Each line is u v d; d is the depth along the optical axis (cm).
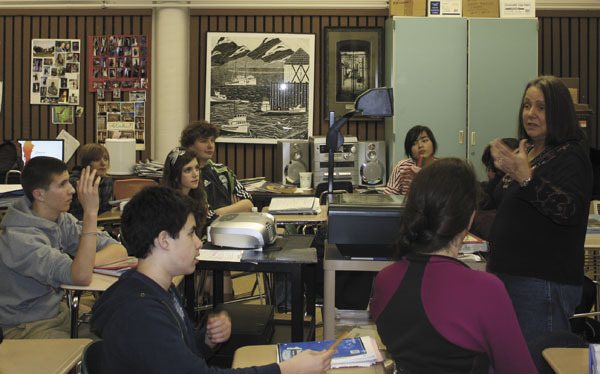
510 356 149
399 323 154
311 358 176
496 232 242
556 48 671
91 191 278
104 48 675
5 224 290
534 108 236
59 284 276
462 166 159
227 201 466
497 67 612
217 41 661
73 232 323
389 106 330
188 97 675
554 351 192
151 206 176
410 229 157
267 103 666
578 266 232
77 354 199
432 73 614
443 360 148
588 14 667
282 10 667
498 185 274
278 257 303
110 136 679
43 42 676
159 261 177
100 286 277
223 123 667
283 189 590
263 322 314
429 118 617
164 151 659
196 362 165
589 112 616
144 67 673
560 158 228
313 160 612
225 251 314
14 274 283
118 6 666
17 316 283
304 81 664
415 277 154
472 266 265
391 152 630
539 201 221
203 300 430
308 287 361
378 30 659
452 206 153
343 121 330
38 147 612
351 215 266
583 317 370
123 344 163
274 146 675
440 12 612
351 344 205
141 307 166
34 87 680
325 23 667
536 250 229
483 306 148
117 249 312
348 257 273
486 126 615
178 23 657
